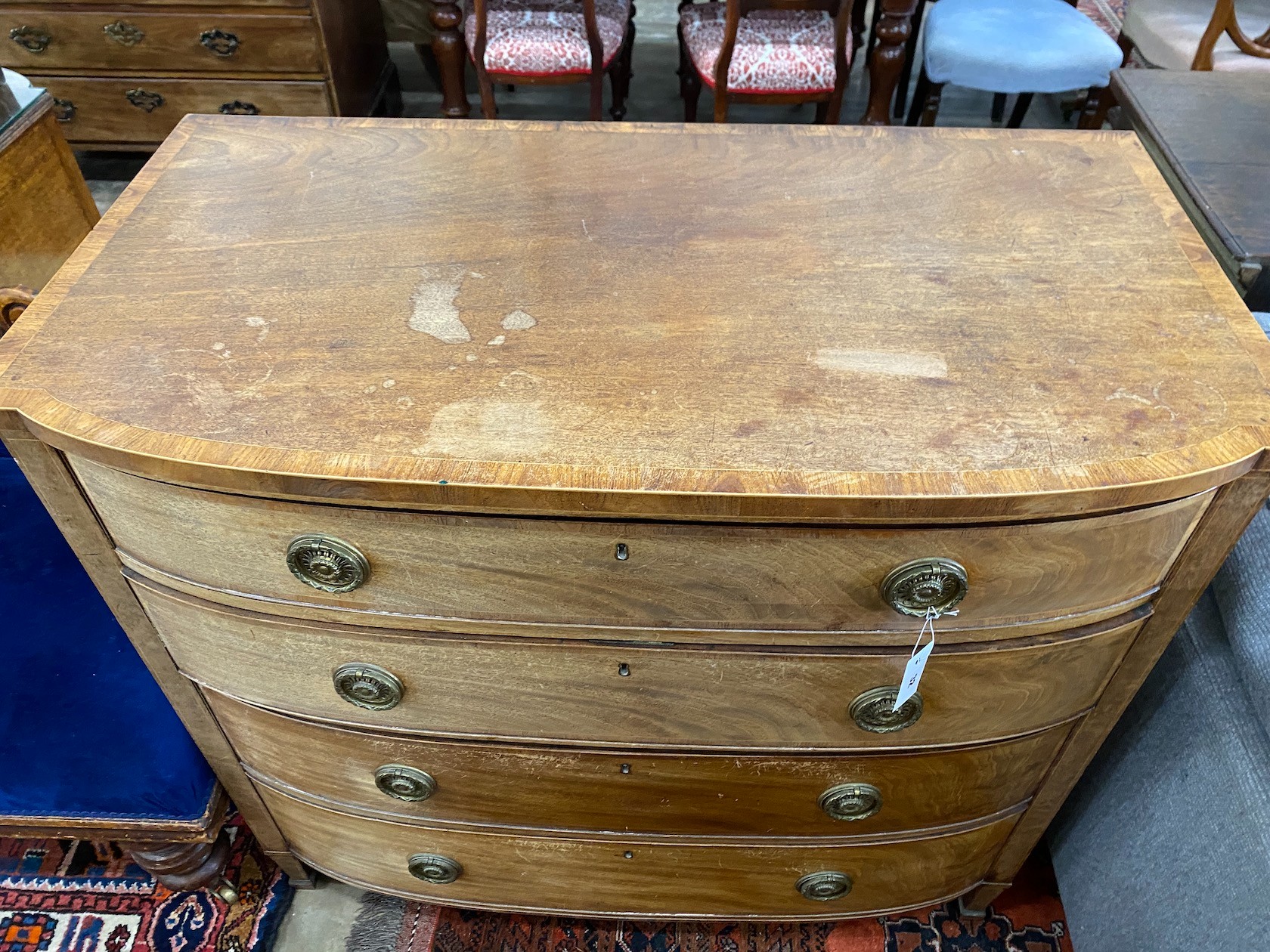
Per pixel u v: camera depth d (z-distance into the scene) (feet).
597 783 3.18
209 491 2.31
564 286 2.70
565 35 7.45
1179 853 3.21
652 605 2.49
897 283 2.73
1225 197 4.02
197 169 3.17
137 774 3.37
